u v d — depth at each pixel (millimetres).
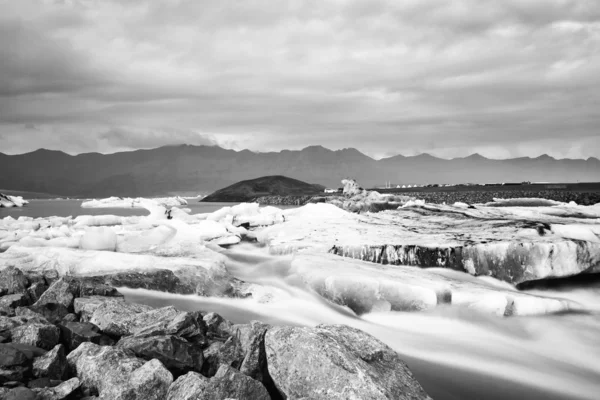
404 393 4602
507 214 17766
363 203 31250
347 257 11891
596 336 8195
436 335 8414
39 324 6016
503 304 8695
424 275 10203
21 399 4379
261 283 11688
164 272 9992
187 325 6086
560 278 10750
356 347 5188
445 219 16672
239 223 22562
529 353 7742
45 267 10859
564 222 14695
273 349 5160
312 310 9414
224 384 4566
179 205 56312
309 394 4539
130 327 6488
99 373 4984
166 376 4844
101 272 10250
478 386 6652
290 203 53125
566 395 6465
